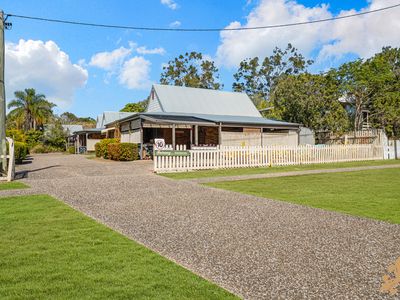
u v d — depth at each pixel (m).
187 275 3.81
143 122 23.70
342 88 32.19
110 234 5.50
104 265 4.10
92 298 3.23
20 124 61.22
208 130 28.58
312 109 30.09
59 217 6.70
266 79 65.44
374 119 34.41
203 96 33.91
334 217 6.70
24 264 4.13
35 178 13.06
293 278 3.76
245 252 4.64
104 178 12.96
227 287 3.52
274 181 12.56
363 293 3.38
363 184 11.62
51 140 54.59
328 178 13.44
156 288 3.46
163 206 7.89
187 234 5.55
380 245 4.91
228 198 8.97
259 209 7.52
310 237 5.34
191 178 13.36
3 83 12.73
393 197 9.02
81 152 44.50
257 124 25.84
